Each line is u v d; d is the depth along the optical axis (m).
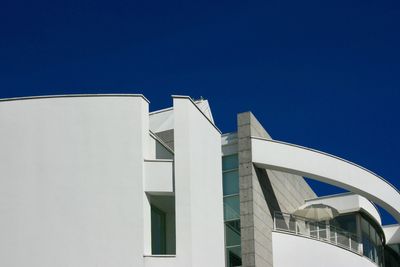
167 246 23.56
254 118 28.97
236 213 27.38
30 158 21.78
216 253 23.31
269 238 28.03
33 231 21.22
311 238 28.73
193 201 21.98
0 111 22.27
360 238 31.92
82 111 22.02
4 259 21.11
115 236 21.08
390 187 30.81
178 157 22.12
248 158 27.89
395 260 38.62
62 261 20.92
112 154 21.69
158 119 28.62
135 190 21.44
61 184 21.50
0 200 21.56
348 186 29.48
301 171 28.58
